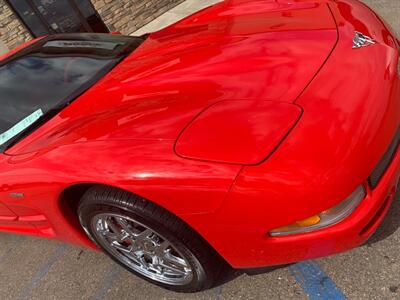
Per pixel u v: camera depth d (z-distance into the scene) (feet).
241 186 5.04
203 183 5.21
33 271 9.30
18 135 8.27
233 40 8.23
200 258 6.18
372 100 5.64
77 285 8.43
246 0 10.19
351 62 6.39
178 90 7.27
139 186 5.57
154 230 6.11
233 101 6.19
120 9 28.17
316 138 5.13
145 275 7.39
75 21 27.14
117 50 10.25
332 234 5.22
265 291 6.84
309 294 6.53
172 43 9.27
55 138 7.36
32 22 25.86
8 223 9.21
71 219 7.39
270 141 5.22
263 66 6.92
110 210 6.31
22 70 10.16
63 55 10.43
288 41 7.47
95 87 8.72
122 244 7.39
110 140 6.31
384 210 5.76
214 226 5.49
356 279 6.46
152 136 5.98
